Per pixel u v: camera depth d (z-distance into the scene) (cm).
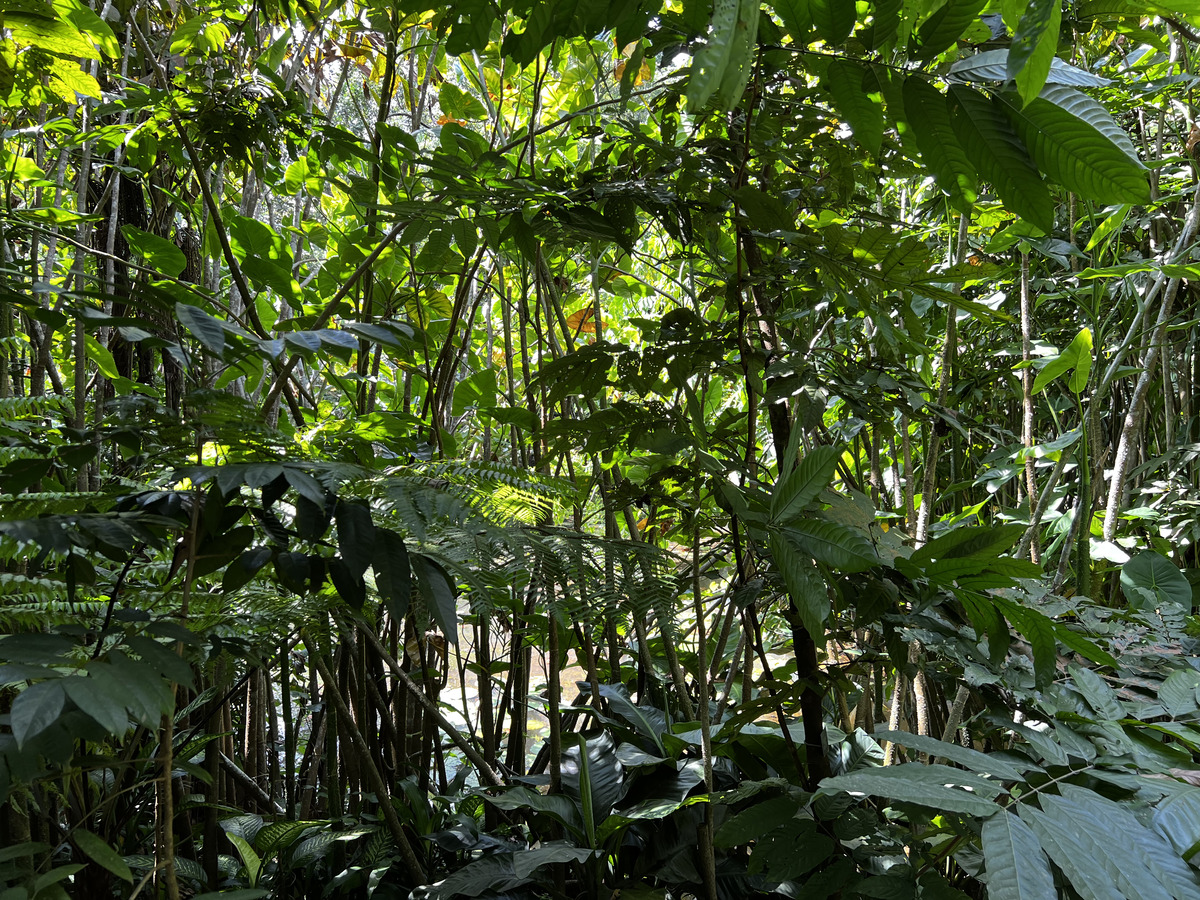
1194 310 217
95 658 67
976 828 99
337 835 139
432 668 172
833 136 133
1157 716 118
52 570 106
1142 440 226
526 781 146
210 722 131
